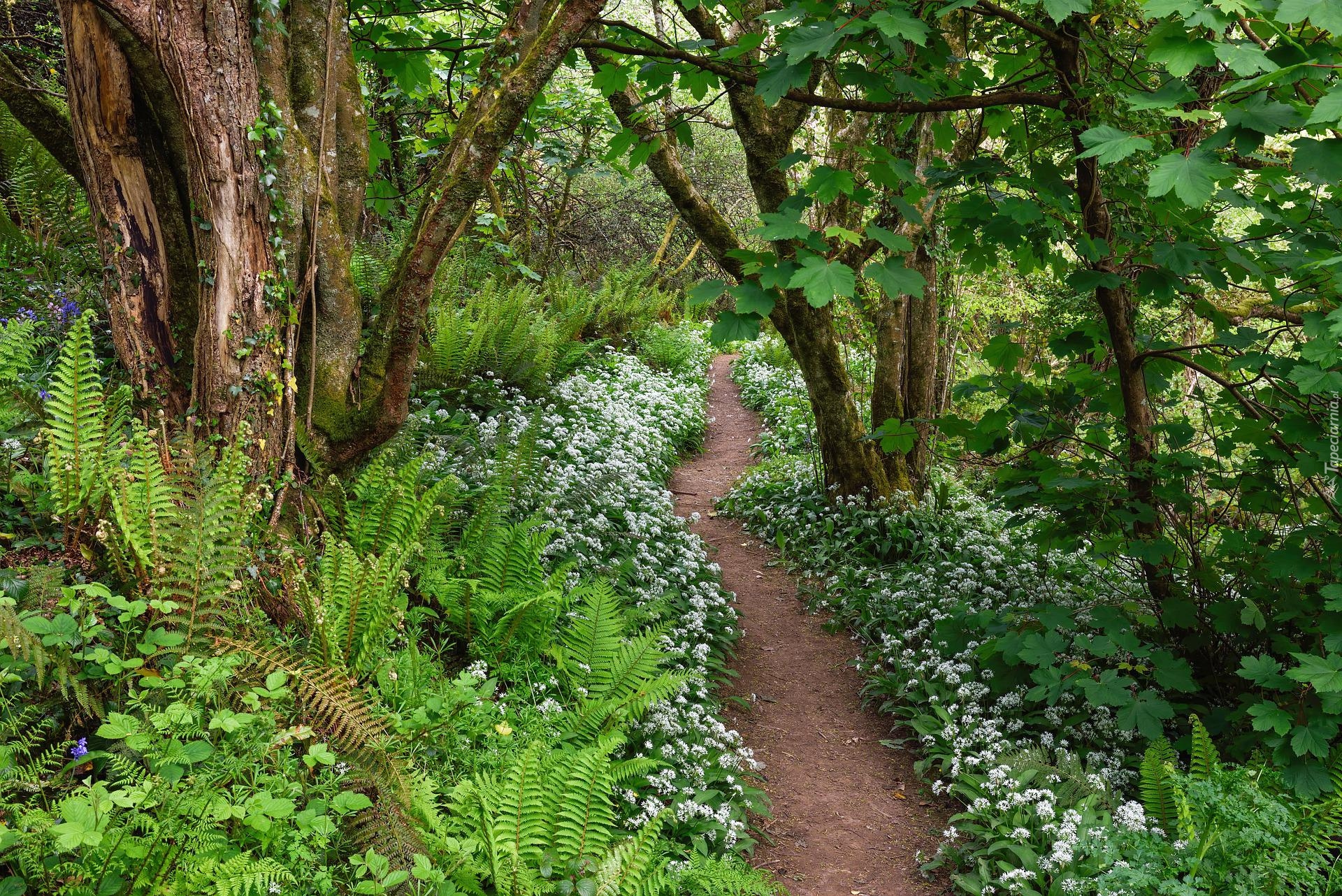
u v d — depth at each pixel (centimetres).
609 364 1416
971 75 554
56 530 421
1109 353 614
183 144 455
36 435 454
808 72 382
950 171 500
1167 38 350
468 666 501
